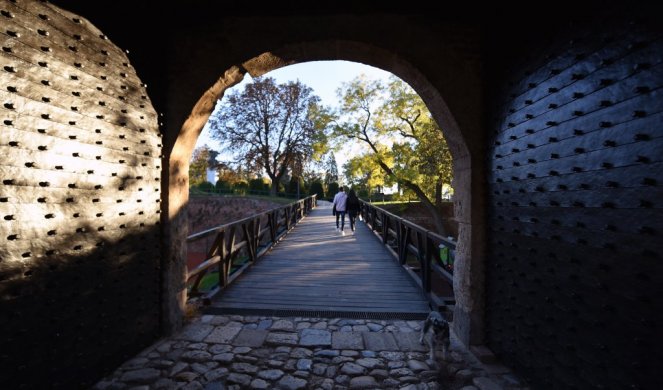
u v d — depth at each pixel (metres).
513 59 2.69
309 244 8.95
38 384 1.98
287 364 2.83
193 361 2.86
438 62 3.16
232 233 5.19
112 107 2.64
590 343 1.83
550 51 2.20
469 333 3.13
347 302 4.39
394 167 16.61
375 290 4.91
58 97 2.12
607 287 1.70
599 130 1.77
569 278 2.01
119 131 2.71
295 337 3.35
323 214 19.89
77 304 2.28
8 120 1.78
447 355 2.83
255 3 3.17
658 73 1.42
